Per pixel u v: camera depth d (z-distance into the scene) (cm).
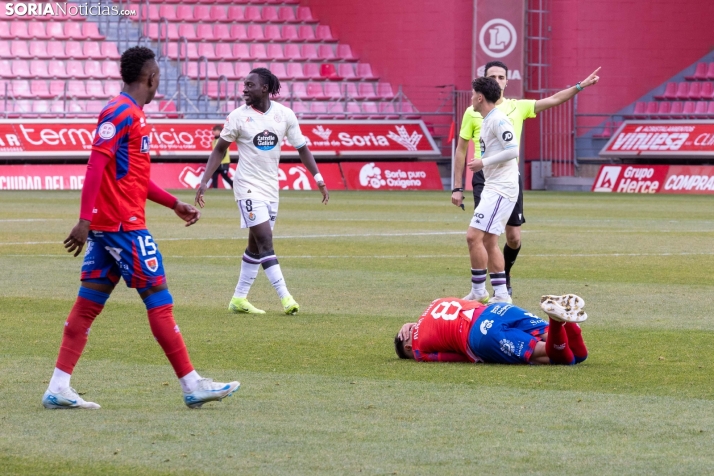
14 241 4566
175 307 2766
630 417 1514
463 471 1237
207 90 10594
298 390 1709
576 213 6931
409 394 1675
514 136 2744
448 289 3120
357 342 2208
